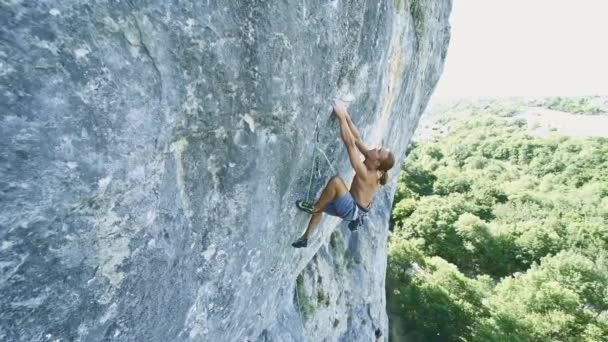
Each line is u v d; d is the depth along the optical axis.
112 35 1.90
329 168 4.68
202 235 2.95
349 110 4.64
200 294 3.20
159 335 2.90
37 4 1.61
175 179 2.53
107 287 2.25
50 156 1.74
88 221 2.01
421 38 7.74
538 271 34.28
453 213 45.50
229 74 2.62
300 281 7.78
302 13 3.07
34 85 1.63
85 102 1.83
